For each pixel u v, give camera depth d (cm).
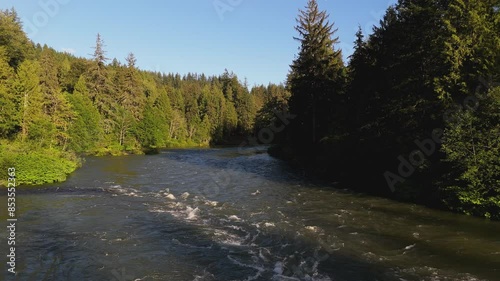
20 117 3098
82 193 2191
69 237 1380
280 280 1030
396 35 2386
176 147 7450
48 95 3969
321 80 3784
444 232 1471
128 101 6238
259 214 1775
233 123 9738
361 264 1144
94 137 4909
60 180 2562
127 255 1212
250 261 1171
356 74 3209
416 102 2053
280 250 1272
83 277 1037
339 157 3031
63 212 1741
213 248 1290
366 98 2736
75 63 6612
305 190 2416
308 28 3956
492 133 1681
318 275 1062
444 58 1947
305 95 3881
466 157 1722
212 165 3894
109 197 2108
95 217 1672
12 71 3369
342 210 1853
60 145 4081
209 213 1792
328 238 1399
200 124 8744
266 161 4322
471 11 1847
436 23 2058
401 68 2283
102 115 5550
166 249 1274
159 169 3475
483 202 1683
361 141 2630
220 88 11512
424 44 2091
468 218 1683
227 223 1612
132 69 6606
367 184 2542
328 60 3803
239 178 2952
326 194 2278
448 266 1124
